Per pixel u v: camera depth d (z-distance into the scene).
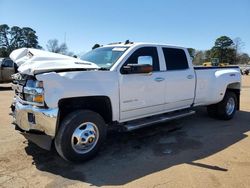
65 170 4.41
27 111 4.55
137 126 5.41
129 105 5.35
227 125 7.29
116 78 5.09
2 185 3.90
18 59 5.23
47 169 4.43
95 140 4.81
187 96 6.64
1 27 74.38
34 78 4.54
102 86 4.88
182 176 4.21
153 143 5.76
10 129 6.51
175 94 6.30
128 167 4.55
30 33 76.88
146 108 5.71
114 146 5.55
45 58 4.79
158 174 4.29
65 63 4.75
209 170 4.44
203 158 4.95
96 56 5.79
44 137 4.57
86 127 4.68
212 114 7.99
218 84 7.37
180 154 5.14
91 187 3.87
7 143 5.55
